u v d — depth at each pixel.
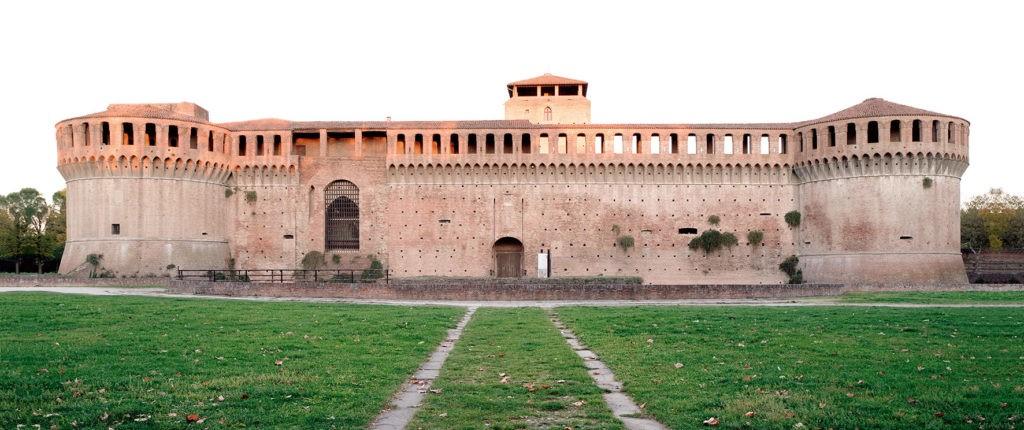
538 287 56.31
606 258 86.25
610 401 17.83
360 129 87.62
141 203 80.88
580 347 27.50
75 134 81.00
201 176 84.50
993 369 20.80
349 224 88.31
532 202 86.94
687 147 86.50
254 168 87.94
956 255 81.56
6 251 120.12
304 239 87.56
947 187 81.44
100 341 26.08
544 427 15.27
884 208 80.62
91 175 81.12
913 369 20.88
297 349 25.08
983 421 15.10
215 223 86.12
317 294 57.62
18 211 122.38
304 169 88.38
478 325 35.59
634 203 86.62
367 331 30.84
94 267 79.06
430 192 87.38
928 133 80.00
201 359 22.33
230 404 16.69
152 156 80.75
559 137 88.50
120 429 14.62
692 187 86.75
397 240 87.00
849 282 80.75
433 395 18.14
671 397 17.67
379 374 20.47
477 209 86.94
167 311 39.19
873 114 80.94
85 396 17.23
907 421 15.16
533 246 86.38
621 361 23.08
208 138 85.06
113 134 80.19
